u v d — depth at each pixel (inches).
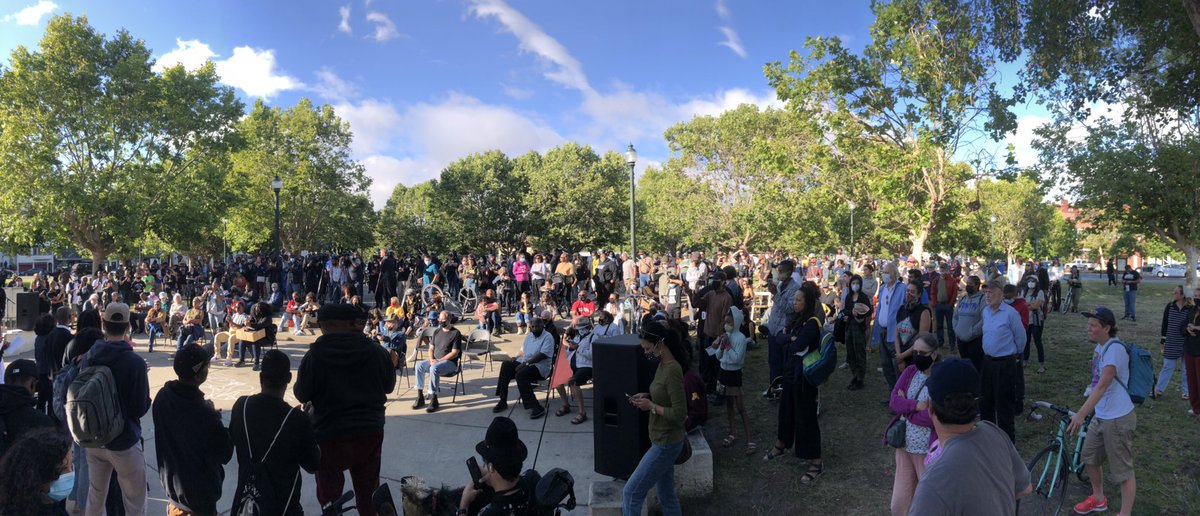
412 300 598.5
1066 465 205.3
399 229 1861.5
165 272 891.4
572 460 267.7
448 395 377.1
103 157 1098.1
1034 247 2476.6
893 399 177.0
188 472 149.5
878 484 235.8
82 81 1064.2
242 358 471.2
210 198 1233.4
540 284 753.6
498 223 1667.1
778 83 727.1
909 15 585.3
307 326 607.2
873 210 874.1
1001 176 642.2
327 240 2062.0
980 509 95.3
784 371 261.0
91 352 165.9
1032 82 422.0
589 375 319.6
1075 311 668.7
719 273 403.9
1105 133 807.7
